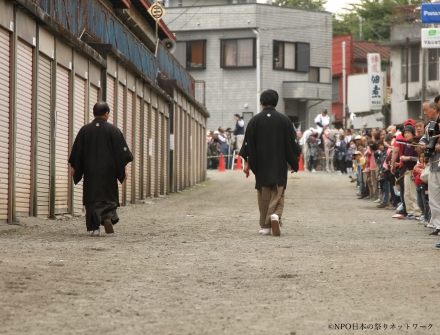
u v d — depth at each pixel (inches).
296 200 1321.4
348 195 1473.9
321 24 3405.5
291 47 3348.9
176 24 3331.7
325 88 3393.2
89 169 700.0
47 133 887.7
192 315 355.9
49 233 716.0
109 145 703.1
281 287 430.9
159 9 1646.2
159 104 1562.5
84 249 586.6
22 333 319.3
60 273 462.9
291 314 358.6
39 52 853.8
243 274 476.1
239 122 2605.8
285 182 736.3
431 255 561.9
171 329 327.9
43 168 875.4
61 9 949.2
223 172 2434.8
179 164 1780.3
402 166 943.0
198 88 2466.8
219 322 341.4
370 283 441.1
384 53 3902.6
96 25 1116.5
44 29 864.3
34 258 521.7
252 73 3284.9
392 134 1093.1
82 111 1028.5
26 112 820.6
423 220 874.8
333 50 3850.9
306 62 3376.0
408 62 2893.7
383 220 927.7
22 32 794.2
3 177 750.5
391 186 1083.3
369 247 618.5
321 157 2401.6
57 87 924.0
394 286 430.6
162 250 593.6
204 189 1812.3
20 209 807.1
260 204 737.6
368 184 1339.8
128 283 438.3
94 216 695.7
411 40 2859.3
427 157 672.4
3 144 750.5
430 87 2837.1
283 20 3324.3
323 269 495.5
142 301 387.5
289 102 3371.1
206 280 453.4
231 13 3284.9
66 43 942.4
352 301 389.4
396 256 556.4
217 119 3316.9
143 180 1392.7
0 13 730.8
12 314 351.6
